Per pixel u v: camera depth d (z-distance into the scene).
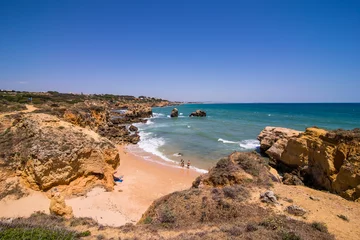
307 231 8.43
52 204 11.98
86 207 16.05
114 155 22.22
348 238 8.31
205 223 9.96
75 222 10.47
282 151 26.45
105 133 44.50
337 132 18.41
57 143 18.17
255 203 11.36
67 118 33.22
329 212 10.57
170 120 82.12
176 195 13.05
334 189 16.30
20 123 21.69
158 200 13.54
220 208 11.05
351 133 17.28
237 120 78.81
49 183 16.75
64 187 17.45
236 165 15.93
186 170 26.83
